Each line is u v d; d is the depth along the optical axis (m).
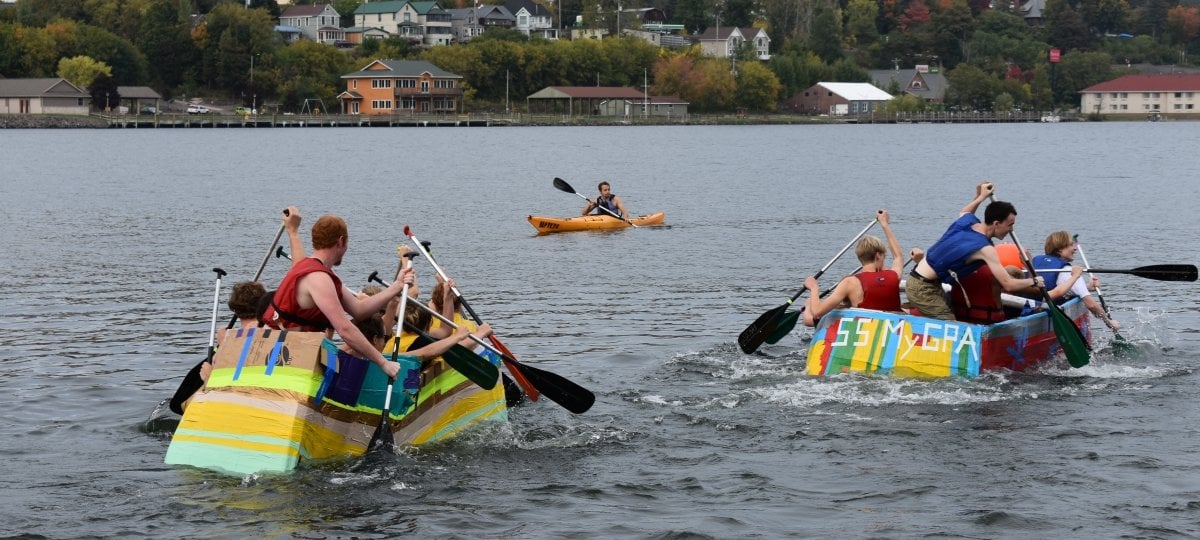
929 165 62.16
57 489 9.42
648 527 8.77
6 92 121.06
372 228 30.22
